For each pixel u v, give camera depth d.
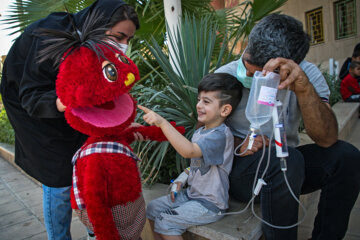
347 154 1.34
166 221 1.42
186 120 2.14
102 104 1.20
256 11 3.43
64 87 1.07
